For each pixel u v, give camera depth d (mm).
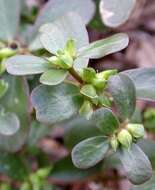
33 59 102
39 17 142
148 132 179
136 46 247
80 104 102
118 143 101
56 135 219
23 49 138
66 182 158
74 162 99
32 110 144
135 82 109
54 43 106
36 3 243
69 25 109
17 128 126
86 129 149
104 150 100
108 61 238
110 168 160
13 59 102
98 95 101
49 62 102
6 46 144
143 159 99
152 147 134
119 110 101
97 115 99
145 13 246
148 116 179
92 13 140
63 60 99
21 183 164
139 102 217
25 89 135
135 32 244
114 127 100
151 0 249
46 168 161
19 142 139
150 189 119
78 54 102
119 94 99
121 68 239
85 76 99
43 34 107
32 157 189
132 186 120
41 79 97
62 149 216
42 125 172
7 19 147
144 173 98
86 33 108
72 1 141
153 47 249
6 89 127
